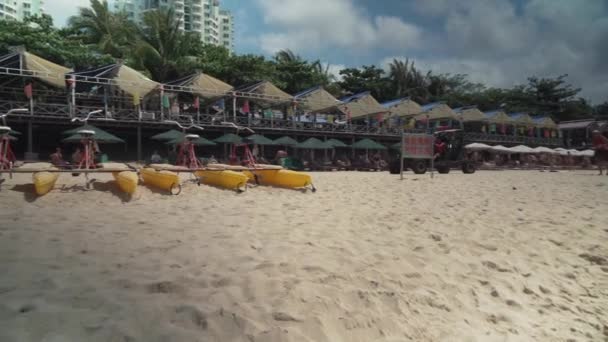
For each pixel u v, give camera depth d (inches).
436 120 1704.0
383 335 118.0
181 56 1371.8
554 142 2015.3
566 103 2345.0
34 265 154.7
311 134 1248.2
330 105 1285.7
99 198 336.8
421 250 206.2
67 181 400.8
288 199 381.7
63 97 1065.5
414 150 655.8
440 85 2267.5
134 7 4645.7
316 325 115.0
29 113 864.3
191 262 163.8
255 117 1210.6
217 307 119.3
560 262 209.3
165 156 1111.6
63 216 259.1
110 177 460.8
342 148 1403.8
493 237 244.8
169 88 1034.1
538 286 176.6
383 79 2063.2
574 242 243.4
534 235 254.2
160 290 132.5
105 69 954.7
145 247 185.9
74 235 206.4
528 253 217.9
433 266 182.5
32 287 131.7
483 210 339.6
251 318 114.5
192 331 105.8
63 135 1018.1
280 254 180.2
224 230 228.7
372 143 1188.5
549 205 373.7
